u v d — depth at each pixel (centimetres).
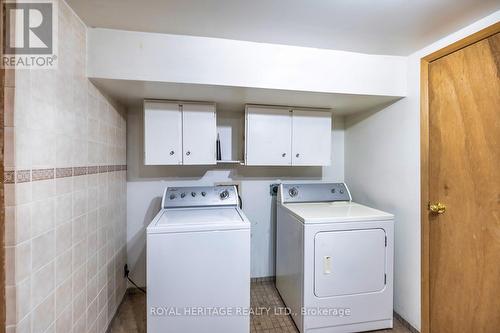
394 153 187
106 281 169
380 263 172
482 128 127
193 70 147
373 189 211
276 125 207
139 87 156
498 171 121
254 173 241
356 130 236
